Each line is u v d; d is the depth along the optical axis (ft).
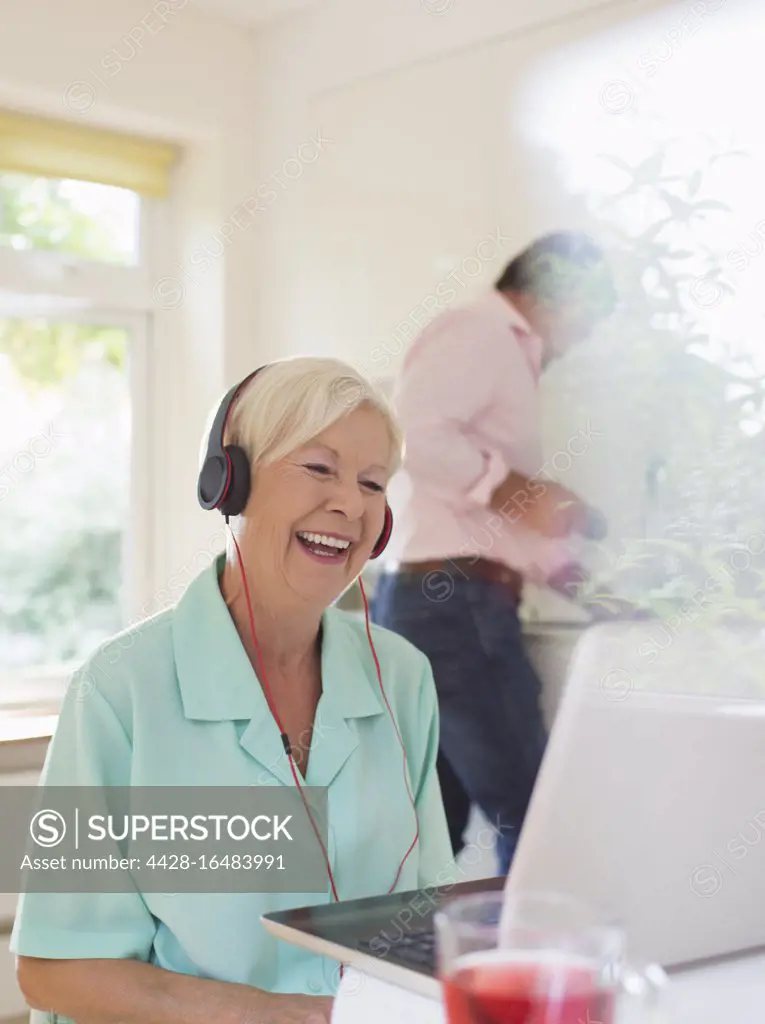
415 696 4.89
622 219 8.92
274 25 11.26
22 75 9.76
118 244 10.96
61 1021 4.04
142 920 3.98
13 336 10.46
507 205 9.65
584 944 2.25
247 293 11.40
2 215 10.23
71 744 4.12
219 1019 3.60
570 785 3.25
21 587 10.44
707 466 8.44
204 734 4.16
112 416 11.01
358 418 4.30
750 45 8.25
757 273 8.23
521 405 8.77
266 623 4.39
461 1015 2.23
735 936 3.28
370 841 4.31
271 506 4.25
